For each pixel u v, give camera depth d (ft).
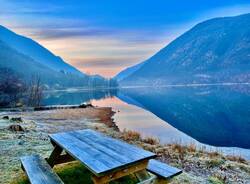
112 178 10.37
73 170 16.67
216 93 227.40
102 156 11.23
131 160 10.62
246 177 21.76
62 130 42.11
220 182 19.38
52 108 99.14
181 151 29.48
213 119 75.82
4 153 22.31
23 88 169.27
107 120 69.21
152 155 11.34
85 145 13.29
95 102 156.04
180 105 122.31
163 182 11.99
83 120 64.85
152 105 127.13
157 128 59.47
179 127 61.62
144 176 11.63
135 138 37.96
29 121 50.11
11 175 16.72
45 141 28.12
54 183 11.20
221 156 29.68
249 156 34.09
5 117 52.13
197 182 18.51
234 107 105.81
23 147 24.58
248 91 254.88
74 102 161.58
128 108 110.52
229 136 51.29
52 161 16.24
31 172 12.55
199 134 52.90
